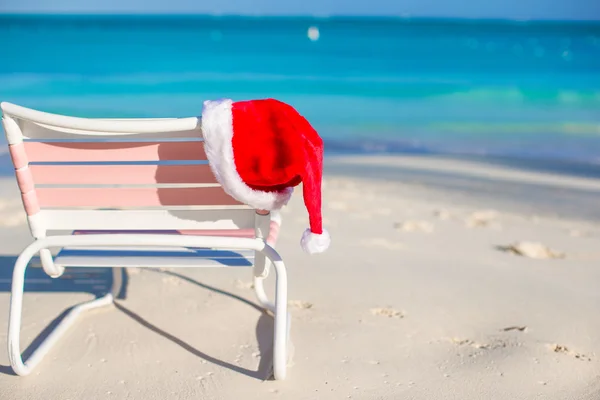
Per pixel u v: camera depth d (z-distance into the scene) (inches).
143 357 102.8
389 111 593.9
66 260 93.3
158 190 91.2
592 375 100.8
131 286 133.4
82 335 110.0
